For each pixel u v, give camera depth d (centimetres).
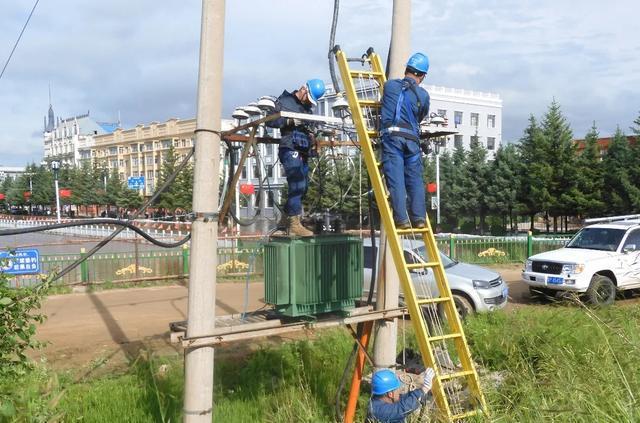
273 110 573
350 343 841
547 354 650
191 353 468
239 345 930
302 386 669
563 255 1377
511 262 2197
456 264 1206
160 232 3112
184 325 532
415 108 528
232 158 559
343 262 571
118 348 929
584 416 477
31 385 618
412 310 491
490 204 4172
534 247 2238
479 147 4453
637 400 474
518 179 4031
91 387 694
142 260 1711
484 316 933
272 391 687
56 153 11375
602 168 3644
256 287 1614
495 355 724
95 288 1558
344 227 664
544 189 3744
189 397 470
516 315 886
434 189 3472
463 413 500
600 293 1306
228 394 695
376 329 621
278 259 539
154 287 1614
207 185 465
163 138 7338
